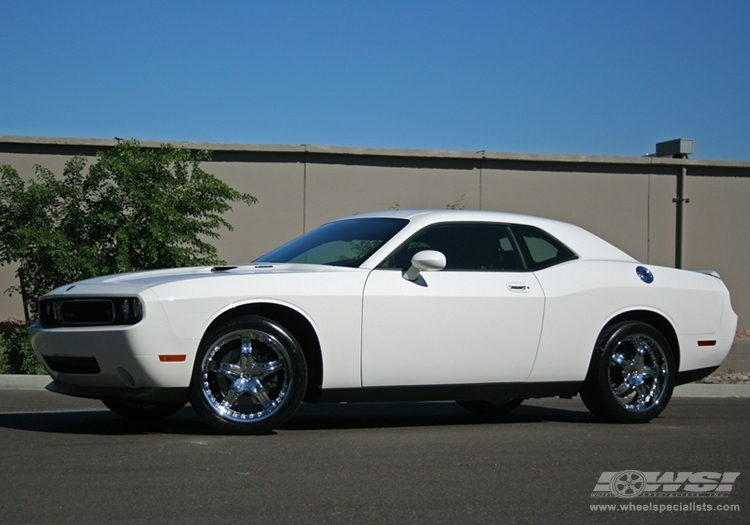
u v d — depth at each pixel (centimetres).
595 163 1656
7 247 1157
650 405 745
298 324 643
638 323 738
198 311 604
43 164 1441
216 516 429
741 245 1733
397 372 657
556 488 499
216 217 1228
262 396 629
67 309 626
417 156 1570
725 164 1709
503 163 1619
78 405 841
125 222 1172
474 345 676
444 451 592
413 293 660
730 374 1309
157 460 544
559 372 709
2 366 1105
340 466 538
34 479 494
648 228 1688
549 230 739
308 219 1539
